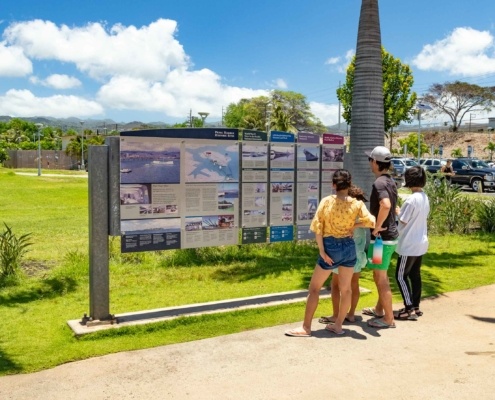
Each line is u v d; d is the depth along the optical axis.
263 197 7.38
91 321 5.38
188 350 4.77
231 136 6.88
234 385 4.03
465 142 79.31
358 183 9.04
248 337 5.11
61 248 10.73
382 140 9.17
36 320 5.68
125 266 8.56
